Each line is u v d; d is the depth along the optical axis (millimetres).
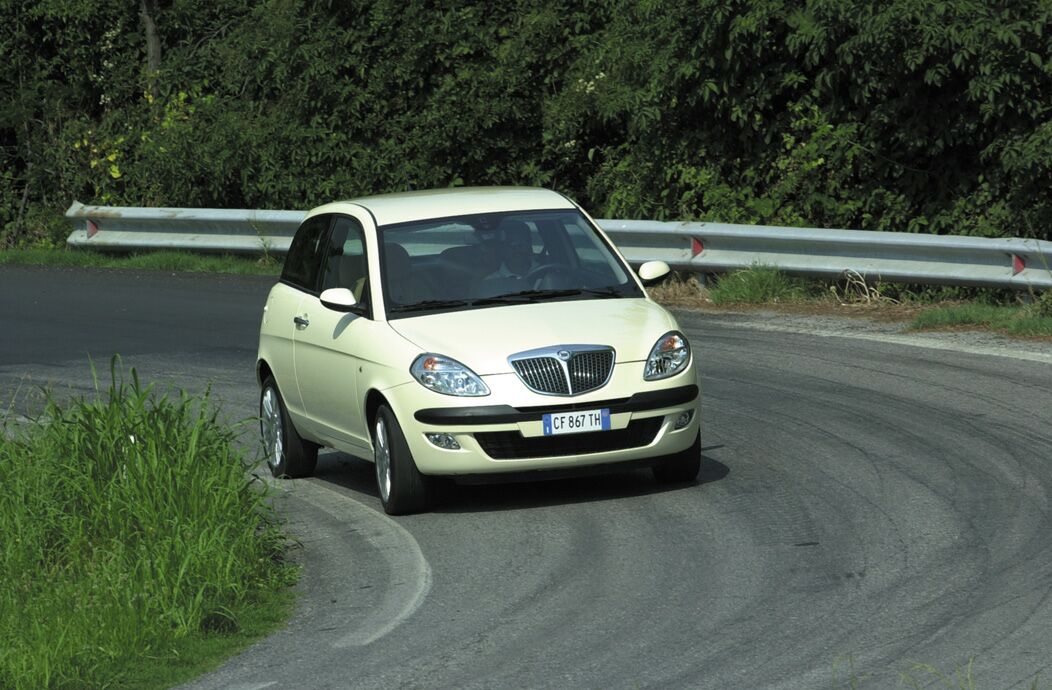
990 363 34438
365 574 22156
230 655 18781
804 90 53750
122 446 24297
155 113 74812
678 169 55688
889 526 22359
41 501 23188
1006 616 17812
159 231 66438
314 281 29359
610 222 49906
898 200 50500
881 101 51438
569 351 24703
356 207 28984
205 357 42781
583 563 21641
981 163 49688
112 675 18125
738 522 23266
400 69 65688
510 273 26922
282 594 21391
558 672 17094
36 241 78000
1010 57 45531
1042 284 39688
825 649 17156
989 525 21984
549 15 63625
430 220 27891
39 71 81938
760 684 16188
